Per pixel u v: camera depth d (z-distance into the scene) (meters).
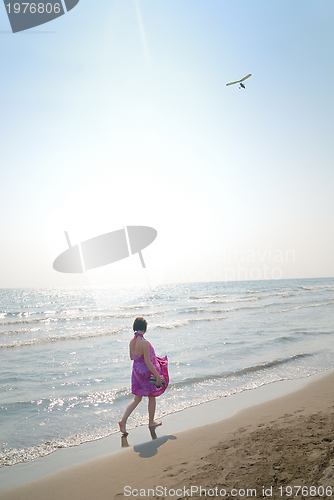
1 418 4.74
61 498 2.62
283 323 14.77
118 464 3.19
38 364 8.25
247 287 60.84
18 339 13.01
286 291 44.69
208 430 4.00
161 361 4.30
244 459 2.85
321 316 17.09
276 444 3.10
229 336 11.67
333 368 7.32
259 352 9.04
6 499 2.65
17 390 6.14
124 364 8.17
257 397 5.43
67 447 3.73
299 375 6.81
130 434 4.05
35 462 3.36
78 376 7.09
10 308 34.09
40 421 4.61
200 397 5.52
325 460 2.49
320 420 3.80
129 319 19.05
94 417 4.75
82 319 19.88
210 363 7.90
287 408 4.71
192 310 22.22
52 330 15.66
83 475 3.01
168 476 2.78
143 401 5.41
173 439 3.76
